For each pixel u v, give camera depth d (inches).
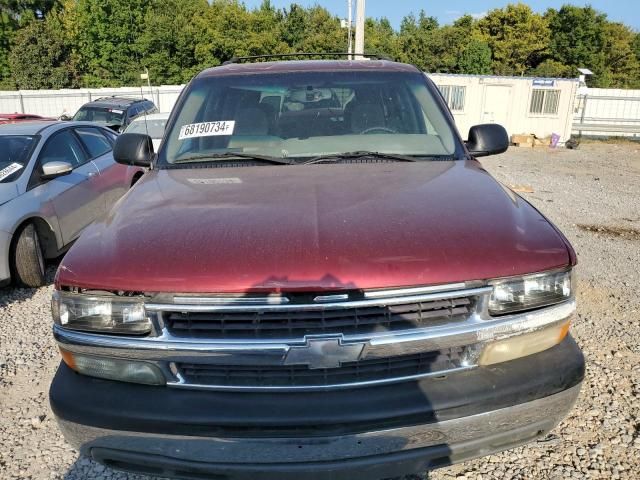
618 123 975.0
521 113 803.4
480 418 80.3
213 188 106.6
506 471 108.1
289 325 77.0
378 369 79.8
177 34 1705.2
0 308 196.2
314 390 78.7
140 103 668.1
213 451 78.6
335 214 89.5
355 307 76.5
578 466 109.2
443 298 78.1
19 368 152.6
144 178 120.6
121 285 79.0
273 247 80.4
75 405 81.3
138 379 81.1
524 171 545.3
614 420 123.3
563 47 2076.8
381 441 78.3
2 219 200.5
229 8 1791.3
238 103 136.9
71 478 108.7
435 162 122.5
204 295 77.0
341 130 132.4
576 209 351.3
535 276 81.9
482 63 1909.4
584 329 169.3
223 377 79.8
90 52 1726.1
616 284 209.3
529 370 82.7
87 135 266.2
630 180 490.9
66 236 229.0
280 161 122.8
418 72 147.6
